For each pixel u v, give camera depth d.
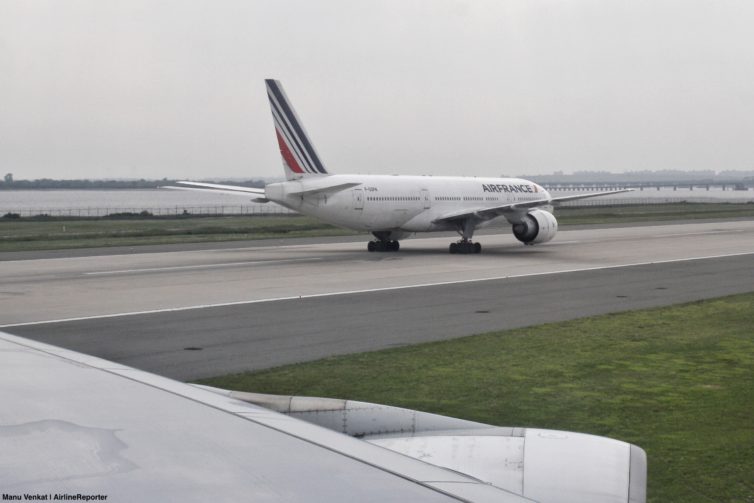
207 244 51.09
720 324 21.58
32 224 81.06
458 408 12.98
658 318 22.59
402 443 5.00
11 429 2.76
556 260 40.97
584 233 65.75
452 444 4.87
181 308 23.98
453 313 23.28
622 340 19.16
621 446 4.72
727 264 39.19
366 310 23.77
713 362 16.75
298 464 2.70
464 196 47.81
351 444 3.05
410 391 14.07
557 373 15.57
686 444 11.16
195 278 32.03
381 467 2.79
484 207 49.00
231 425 3.07
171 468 2.52
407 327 20.86
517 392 14.06
